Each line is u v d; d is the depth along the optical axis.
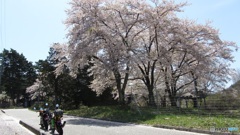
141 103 37.94
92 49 28.70
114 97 44.75
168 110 25.02
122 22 31.02
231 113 19.67
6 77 88.94
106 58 29.64
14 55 90.94
